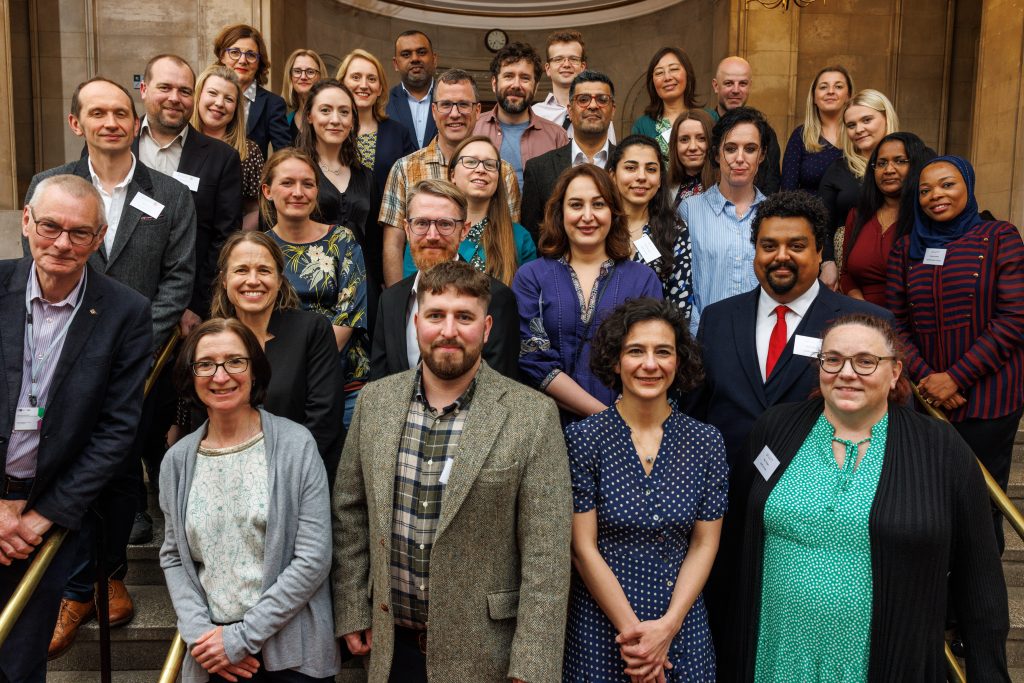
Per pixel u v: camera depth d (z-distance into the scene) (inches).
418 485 87.7
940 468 88.1
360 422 92.7
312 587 87.0
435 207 108.7
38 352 96.1
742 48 330.3
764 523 93.1
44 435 93.7
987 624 87.3
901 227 135.5
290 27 338.0
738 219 135.8
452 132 148.0
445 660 84.7
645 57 404.8
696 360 95.9
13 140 236.4
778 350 109.1
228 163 141.8
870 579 86.3
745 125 133.3
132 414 99.8
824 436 93.3
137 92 298.7
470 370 89.4
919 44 330.0
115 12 296.7
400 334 108.1
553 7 426.0
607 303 115.7
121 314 99.5
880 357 88.4
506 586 87.0
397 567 88.2
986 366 120.7
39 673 95.8
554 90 204.8
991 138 250.5
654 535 90.9
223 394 87.1
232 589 86.8
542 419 87.5
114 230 121.3
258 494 88.0
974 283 122.3
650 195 130.2
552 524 85.3
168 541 90.0
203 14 295.0
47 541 93.6
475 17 430.6
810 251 106.3
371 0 400.5
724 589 103.7
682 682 89.5
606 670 90.2
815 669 88.0
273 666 86.1
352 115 151.3
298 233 126.7
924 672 85.3
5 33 232.5
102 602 104.0
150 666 120.6
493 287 108.3
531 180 156.3
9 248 194.2
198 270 138.3
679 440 94.7
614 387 97.7
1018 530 100.1
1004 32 245.8
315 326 107.8
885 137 143.7
